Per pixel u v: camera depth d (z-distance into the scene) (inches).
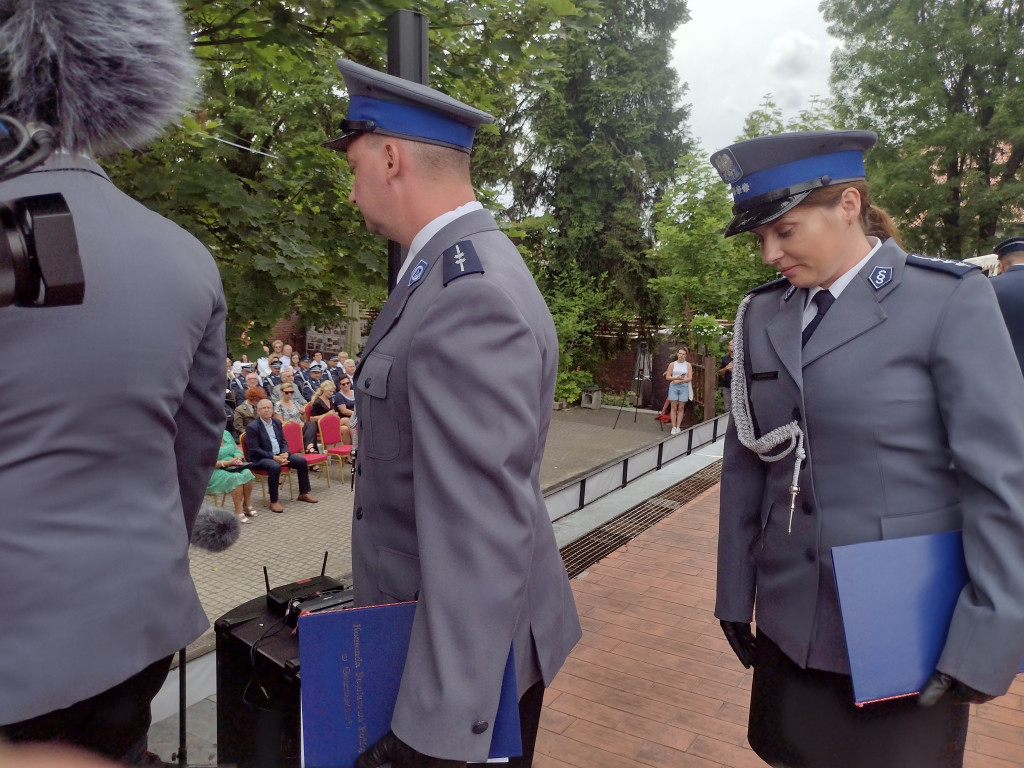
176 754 95.7
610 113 859.4
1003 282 121.2
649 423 713.0
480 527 46.2
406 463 53.0
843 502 58.0
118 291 41.1
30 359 37.5
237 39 154.4
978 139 636.1
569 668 129.2
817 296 61.7
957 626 51.8
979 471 50.8
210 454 54.8
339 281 211.5
